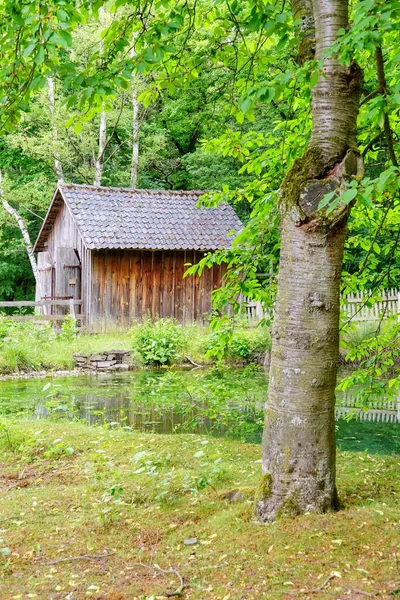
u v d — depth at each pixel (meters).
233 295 6.03
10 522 4.30
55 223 22.62
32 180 28.41
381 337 6.53
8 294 31.39
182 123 27.11
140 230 19.61
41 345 16.58
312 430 3.81
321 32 3.85
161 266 20.33
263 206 5.73
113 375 15.33
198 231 20.38
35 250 24.88
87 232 18.73
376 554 3.34
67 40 4.11
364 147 5.15
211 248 19.78
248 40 6.06
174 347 17.20
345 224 3.79
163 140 26.97
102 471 5.43
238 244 6.00
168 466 5.49
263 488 3.91
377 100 3.83
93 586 3.29
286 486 3.83
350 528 3.60
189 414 10.26
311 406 3.80
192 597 3.12
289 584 3.12
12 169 30.44
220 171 25.12
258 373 15.12
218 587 3.18
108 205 20.17
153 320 20.17
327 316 3.80
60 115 23.55
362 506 4.07
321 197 3.71
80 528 4.12
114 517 4.27
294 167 3.82
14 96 4.62
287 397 3.84
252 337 17.41
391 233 6.57
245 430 8.70
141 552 3.72
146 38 4.92
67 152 24.97
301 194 3.74
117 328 19.31
